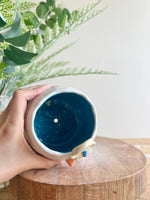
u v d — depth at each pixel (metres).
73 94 0.27
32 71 0.32
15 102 0.25
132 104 0.74
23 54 0.23
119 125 0.74
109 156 0.32
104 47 0.70
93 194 0.24
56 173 0.27
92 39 0.69
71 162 0.28
